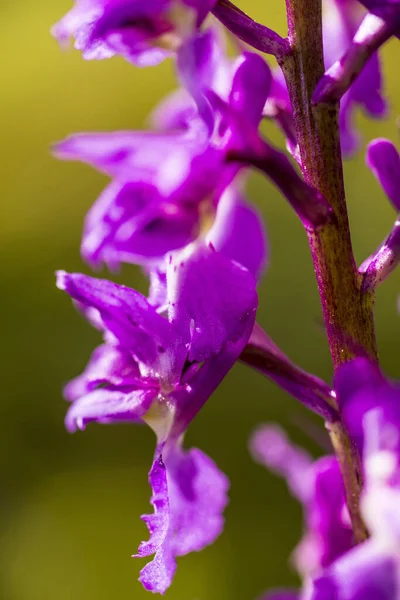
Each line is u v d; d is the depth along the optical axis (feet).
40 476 0.99
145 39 0.40
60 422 1.03
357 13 0.45
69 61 1.46
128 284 1.08
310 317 1.03
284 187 0.40
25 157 1.34
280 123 0.42
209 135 0.40
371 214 1.07
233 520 0.90
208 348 0.40
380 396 0.39
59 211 1.25
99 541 0.93
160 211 0.41
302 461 0.49
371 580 0.38
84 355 1.07
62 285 0.41
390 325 0.97
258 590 0.87
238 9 0.41
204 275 0.41
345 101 0.44
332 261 0.41
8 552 0.95
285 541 0.88
